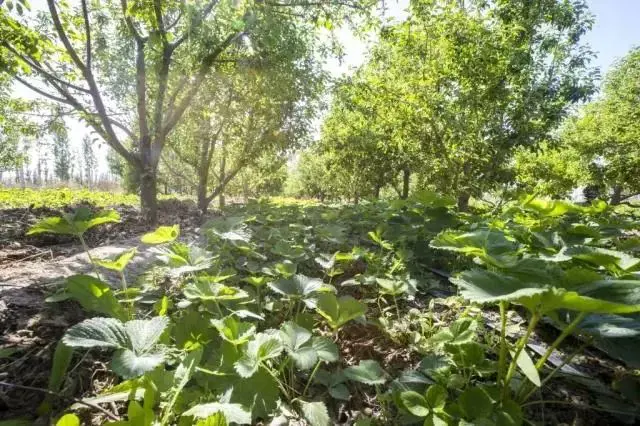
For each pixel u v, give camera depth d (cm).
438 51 782
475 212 726
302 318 194
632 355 122
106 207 737
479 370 145
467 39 705
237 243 291
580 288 120
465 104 725
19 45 535
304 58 865
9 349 161
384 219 409
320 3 717
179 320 175
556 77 770
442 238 156
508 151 746
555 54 761
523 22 735
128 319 172
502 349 141
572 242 217
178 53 725
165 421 113
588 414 147
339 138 1609
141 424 107
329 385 160
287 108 885
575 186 1484
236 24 618
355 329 212
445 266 326
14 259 339
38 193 1030
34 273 275
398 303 251
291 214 537
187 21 614
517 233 213
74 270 285
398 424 143
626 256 143
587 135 1484
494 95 702
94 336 123
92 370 166
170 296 235
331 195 3073
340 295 268
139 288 226
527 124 722
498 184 791
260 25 644
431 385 142
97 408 130
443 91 796
